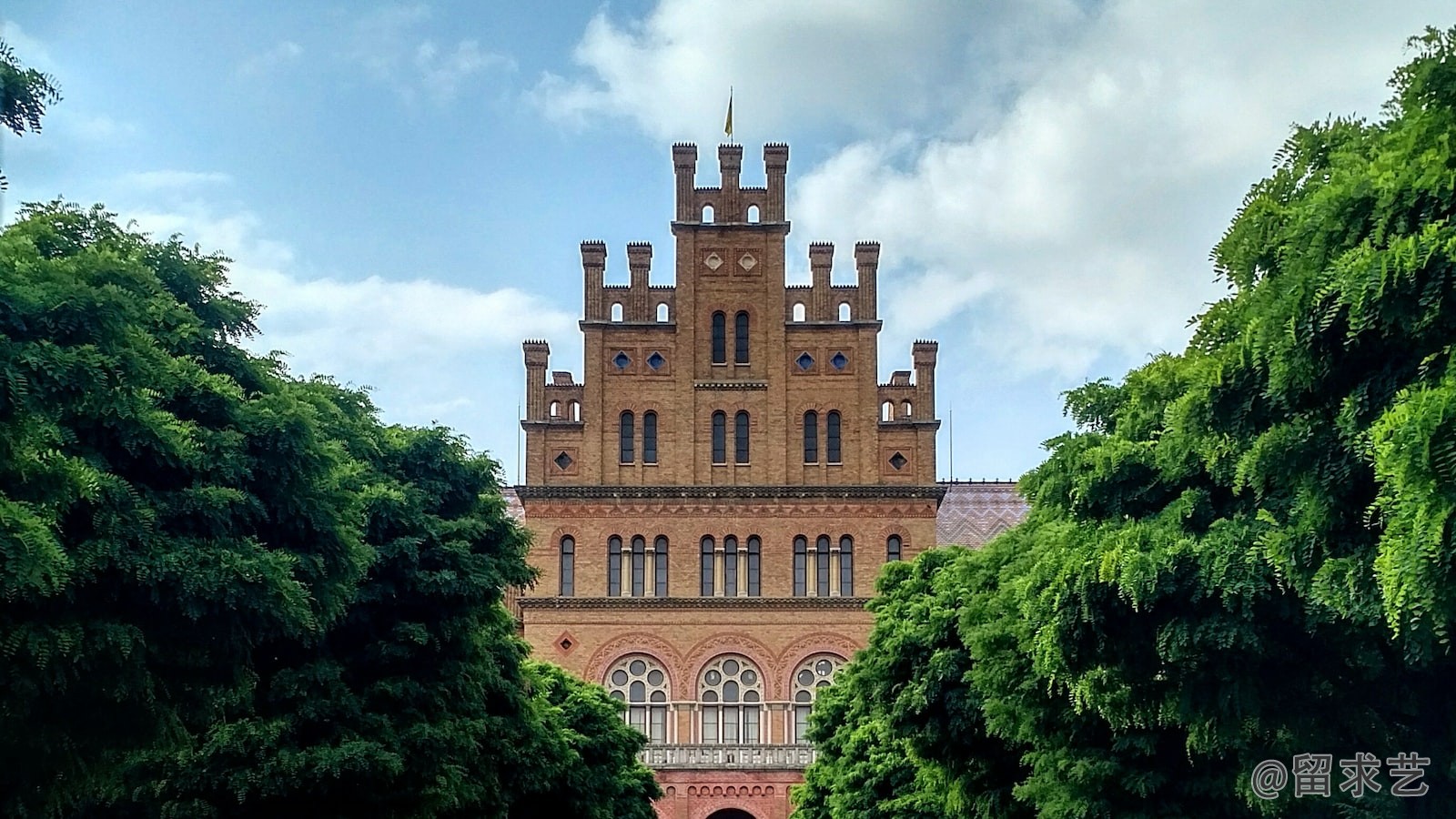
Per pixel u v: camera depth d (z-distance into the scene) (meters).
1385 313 17.53
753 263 65.88
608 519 64.12
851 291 65.81
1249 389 20.84
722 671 63.50
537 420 64.62
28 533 18.70
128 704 23.19
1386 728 23.42
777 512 64.31
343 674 31.94
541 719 42.62
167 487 23.62
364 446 34.75
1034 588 26.31
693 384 64.94
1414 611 17.58
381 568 32.53
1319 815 24.73
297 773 29.34
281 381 28.92
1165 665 24.05
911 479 64.31
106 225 27.52
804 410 64.88
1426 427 16.12
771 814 62.59
